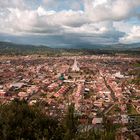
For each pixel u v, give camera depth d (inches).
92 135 1879.9
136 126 4901.6
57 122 2068.2
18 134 1785.2
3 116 1939.0
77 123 1983.3
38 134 1822.1
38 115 2089.1
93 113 6220.5
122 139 2544.3
